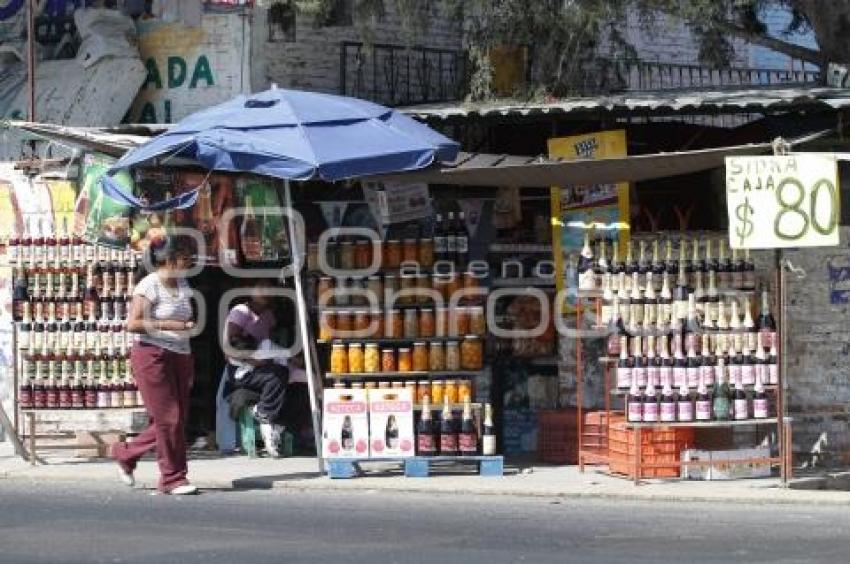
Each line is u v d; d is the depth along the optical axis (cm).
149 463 1942
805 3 2222
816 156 1617
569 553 1284
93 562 1256
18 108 2355
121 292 1902
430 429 1767
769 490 1655
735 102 1869
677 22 2258
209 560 1258
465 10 2206
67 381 1908
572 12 2091
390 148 1694
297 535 1391
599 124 2220
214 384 2125
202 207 1881
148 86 2356
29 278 1911
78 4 2405
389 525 1453
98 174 1888
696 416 1691
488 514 1529
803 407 1916
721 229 2030
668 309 1697
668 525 1452
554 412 1900
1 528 1443
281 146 1683
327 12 2236
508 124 2175
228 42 2297
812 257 1906
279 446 1977
